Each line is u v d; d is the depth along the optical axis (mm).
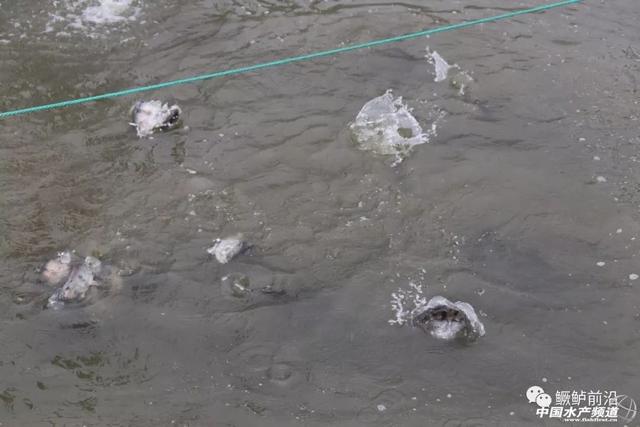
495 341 2785
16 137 3139
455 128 3176
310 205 3010
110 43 3404
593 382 2730
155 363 2752
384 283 2871
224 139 3146
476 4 3553
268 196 3025
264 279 2877
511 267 2902
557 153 3117
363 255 2916
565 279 2885
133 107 3205
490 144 3139
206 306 2834
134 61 3350
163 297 2848
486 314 2826
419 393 2713
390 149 3123
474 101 3242
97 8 3520
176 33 3441
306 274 2885
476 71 3320
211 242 2938
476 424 2672
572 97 3252
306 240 2943
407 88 3273
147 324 2807
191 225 2969
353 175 3070
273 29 3453
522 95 3258
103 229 2957
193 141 3143
